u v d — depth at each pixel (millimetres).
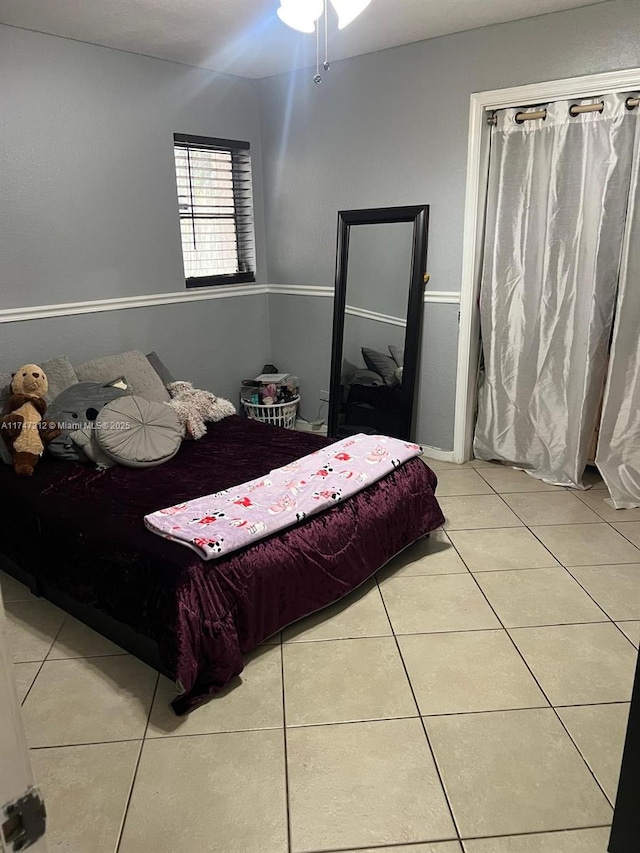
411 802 1545
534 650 2086
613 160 2871
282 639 2174
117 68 3244
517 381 3463
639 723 1247
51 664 2086
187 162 3756
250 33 3035
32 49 2904
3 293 3000
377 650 2105
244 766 1659
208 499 2283
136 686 1976
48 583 2287
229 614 1938
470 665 2021
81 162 3184
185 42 3141
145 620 1910
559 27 2873
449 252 3461
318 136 3818
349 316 3893
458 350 3564
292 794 1574
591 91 2871
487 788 1579
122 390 3008
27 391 2734
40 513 2299
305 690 1931
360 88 3553
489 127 3229
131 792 1588
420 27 3039
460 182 3322
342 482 2428
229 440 3078
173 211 3670
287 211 4117
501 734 1744
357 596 2426
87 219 3264
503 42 3027
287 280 4258
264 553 2064
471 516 3068
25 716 1852
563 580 2492
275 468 2699
